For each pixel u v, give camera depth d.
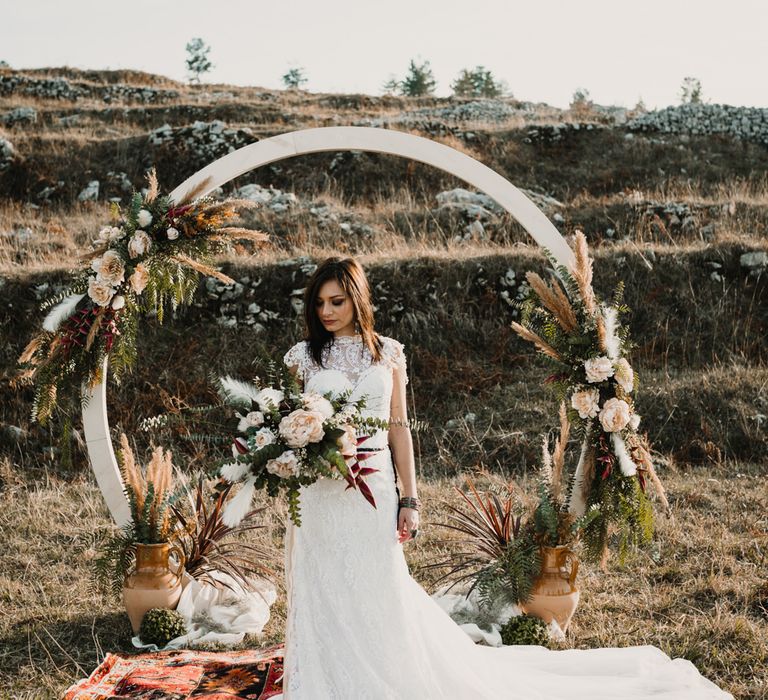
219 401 8.54
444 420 8.53
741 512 6.34
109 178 14.78
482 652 3.67
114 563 4.75
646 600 4.86
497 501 4.77
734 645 4.21
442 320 9.52
